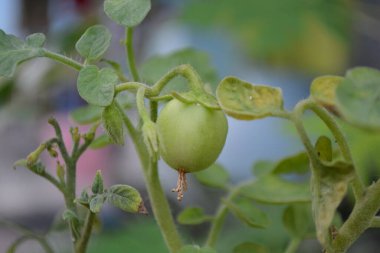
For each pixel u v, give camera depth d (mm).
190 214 592
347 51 1048
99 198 476
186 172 472
